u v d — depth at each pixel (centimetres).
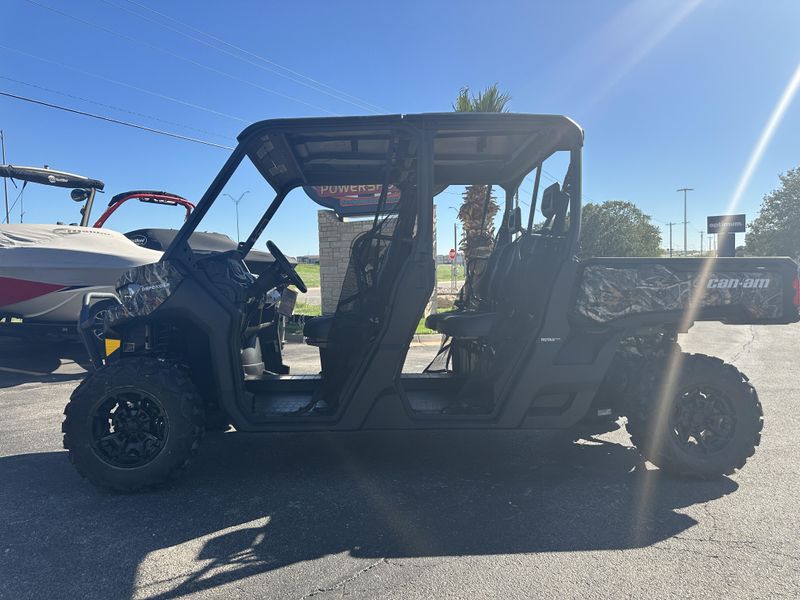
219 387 352
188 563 270
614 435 471
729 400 361
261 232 470
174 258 356
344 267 1227
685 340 1096
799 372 741
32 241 738
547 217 406
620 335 362
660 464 365
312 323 382
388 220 390
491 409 371
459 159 442
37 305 720
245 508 332
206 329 350
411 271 344
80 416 342
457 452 432
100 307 578
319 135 373
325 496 349
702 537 292
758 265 363
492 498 345
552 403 362
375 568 265
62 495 351
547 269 376
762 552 276
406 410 353
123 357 379
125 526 309
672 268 360
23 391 646
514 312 389
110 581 255
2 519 318
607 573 259
